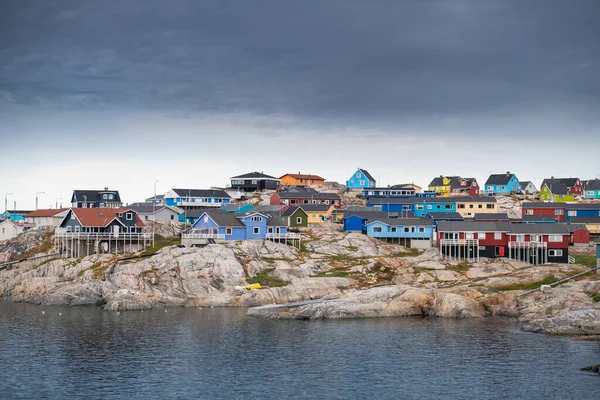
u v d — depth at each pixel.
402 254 147.38
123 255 138.75
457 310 108.56
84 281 129.25
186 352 87.88
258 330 100.00
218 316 110.81
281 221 152.25
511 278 123.19
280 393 72.69
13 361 84.00
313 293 122.38
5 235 170.25
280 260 136.38
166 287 124.25
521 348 88.31
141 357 85.75
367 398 71.19
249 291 121.88
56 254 144.25
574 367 80.19
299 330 99.88
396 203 193.38
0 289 135.50
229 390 73.56
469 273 133.62
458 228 145.38
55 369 80.75
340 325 103.19
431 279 130.00
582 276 123.19
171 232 163.25
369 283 126.94
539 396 71.12
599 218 173.62
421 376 77.62
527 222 169.38
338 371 79.62
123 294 120.25
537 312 105.88
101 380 76.81
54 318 109.69
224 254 131.88
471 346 89.62
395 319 107.56
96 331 99.50
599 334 93.75
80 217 145.88
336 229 171.00
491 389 73.31
